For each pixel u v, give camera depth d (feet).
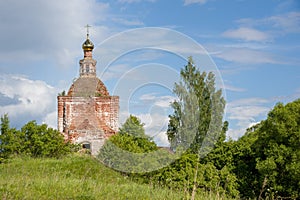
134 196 47.37
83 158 73.72
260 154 61.16
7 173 61.93
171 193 48.34
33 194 43.39
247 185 60.03
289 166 56.24
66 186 48.01
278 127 58.65
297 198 56.59
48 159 78.59
